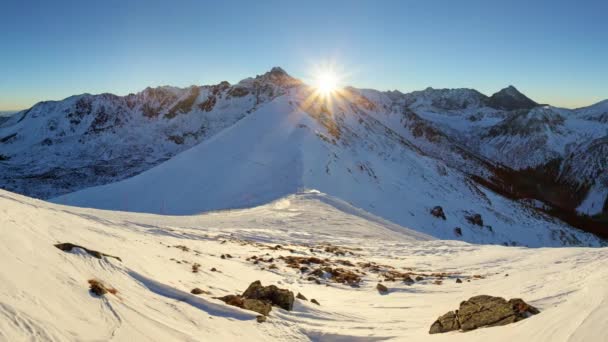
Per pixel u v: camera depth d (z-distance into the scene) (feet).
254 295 37.88
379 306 44.11
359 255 91.50
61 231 34.81
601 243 378.32
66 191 609.42
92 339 17.97
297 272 62.49
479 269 70.59
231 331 27.12
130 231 68.90
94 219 73.72
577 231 395.34
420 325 33.60
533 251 83.51
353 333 30.81
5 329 15.19
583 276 39.81
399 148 457.27
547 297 33.71
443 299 45.91
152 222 106.32
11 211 33.32
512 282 50.19
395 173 370.73
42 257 24.43
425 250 99.50
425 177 387.34
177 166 297.33
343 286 57.21
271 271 60.03
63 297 20.68
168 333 22.61
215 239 87.92
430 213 295.28
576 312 20.42
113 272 29.01
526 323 23.21
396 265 79.15
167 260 44.21
